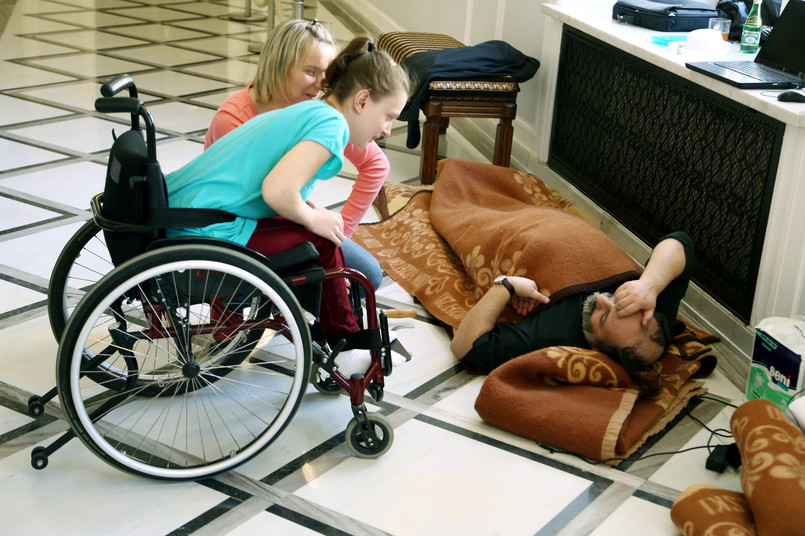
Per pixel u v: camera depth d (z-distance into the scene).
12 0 7.33
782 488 1.72
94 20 6.84
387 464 2.04
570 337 2.39
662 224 2.99
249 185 1.89
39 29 6.41
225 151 1.91
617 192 3.33
